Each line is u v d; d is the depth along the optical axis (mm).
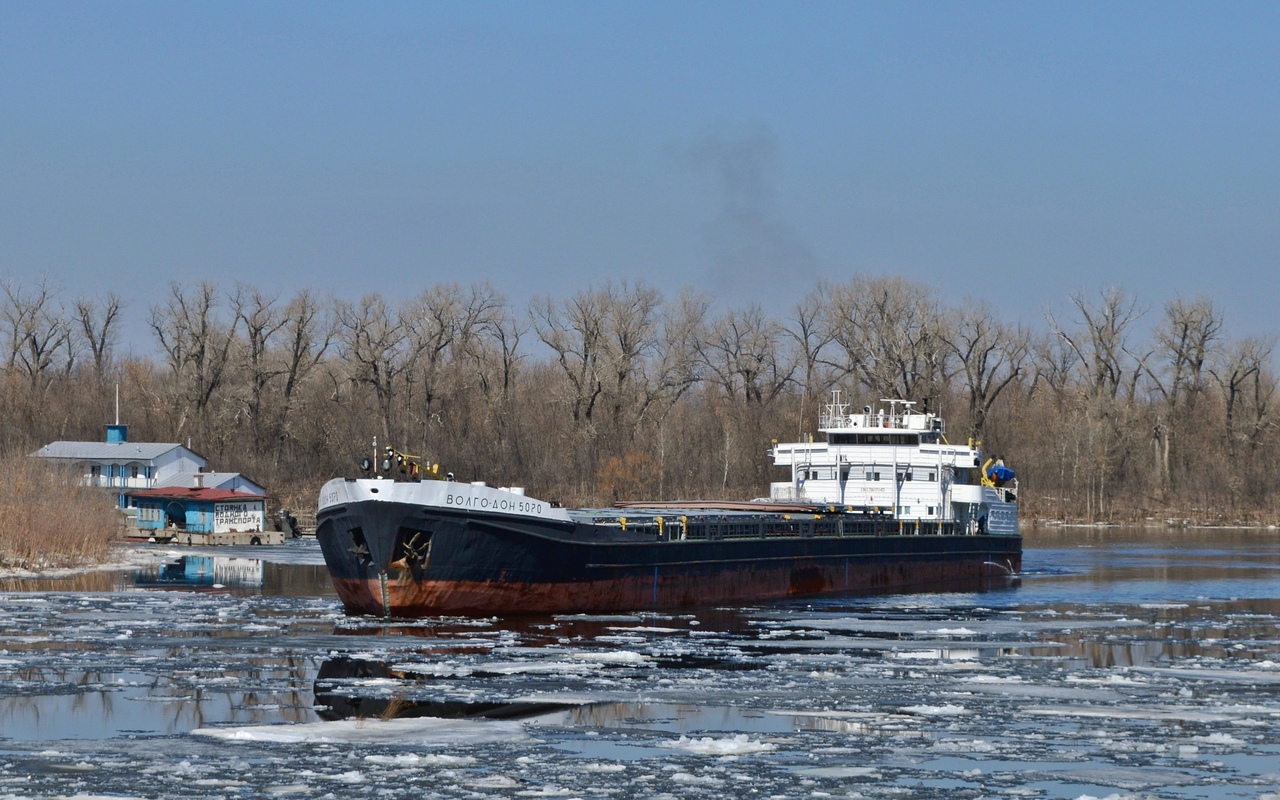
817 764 60375
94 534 164125
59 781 56000
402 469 105062
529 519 102875
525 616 105500
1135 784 57625
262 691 74812
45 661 84062
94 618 105125
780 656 90062
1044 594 139500
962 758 61875
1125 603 129750
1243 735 66625
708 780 57312
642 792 55406
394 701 72562
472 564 101375
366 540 100438
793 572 132125
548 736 65250
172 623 102062
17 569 147625
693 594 119188
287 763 59219
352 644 91312
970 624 110062
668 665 85562
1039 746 64125
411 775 57438
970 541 158250
